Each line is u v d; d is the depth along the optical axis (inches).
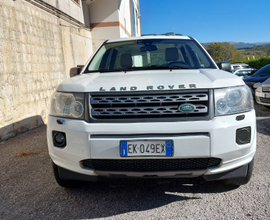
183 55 126.3
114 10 443.2
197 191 100.6
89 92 83.4
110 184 110.0
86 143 80.3
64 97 87.9
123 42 143.0
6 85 194.9
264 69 364.8
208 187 103.6
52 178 118.3
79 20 379.9
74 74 128.2
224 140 79.1
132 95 81.3
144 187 106.0
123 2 510.6
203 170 81.5
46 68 261.7
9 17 201.3
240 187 101.6
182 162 80.4
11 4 204.5
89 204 93.5
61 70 300.8
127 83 85.6
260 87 282.0
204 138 77.5
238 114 82.6
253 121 85.7
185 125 77.4
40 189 107.4
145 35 155.9
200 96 80.5
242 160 85.6
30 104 227.8
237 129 81.7
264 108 295.1
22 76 216.7
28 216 87.1
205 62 120.3
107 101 81.4
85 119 82.0
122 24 486.3
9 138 196.4
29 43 230.2
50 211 89.7
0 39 189.0
